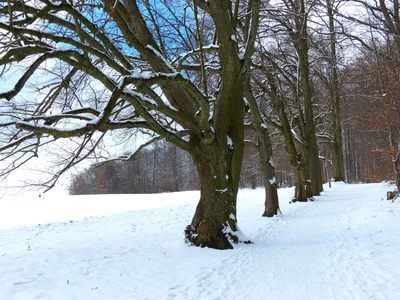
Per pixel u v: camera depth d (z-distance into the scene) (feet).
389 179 66.64
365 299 15.62
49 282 20.17
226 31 27.32
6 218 66.18
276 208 49.44
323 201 64.13
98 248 29.66
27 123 18.49
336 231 33.65
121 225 44.93
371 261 21.81
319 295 16.58
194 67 35.68
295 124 78.33
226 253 26.08
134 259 25.13
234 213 29.48
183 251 26.84
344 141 161.99
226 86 29.14
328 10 46.34
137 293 18.07
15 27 20.01
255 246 28.71
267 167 50.31
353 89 100.48
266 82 62.23
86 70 21.33
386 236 28.30
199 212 28.86
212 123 30.07
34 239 35.73
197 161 29.01
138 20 28.30
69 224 47.47
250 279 19.77
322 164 158.20
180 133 31.83
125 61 25.54
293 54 75.05
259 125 50.49
